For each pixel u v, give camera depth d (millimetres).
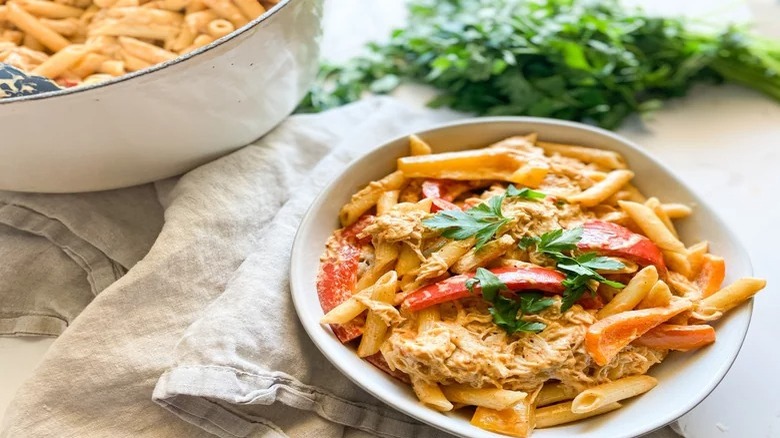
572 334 788
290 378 844
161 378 807
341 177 940
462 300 829
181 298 907
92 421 838
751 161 1161
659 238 899
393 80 1272
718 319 844
